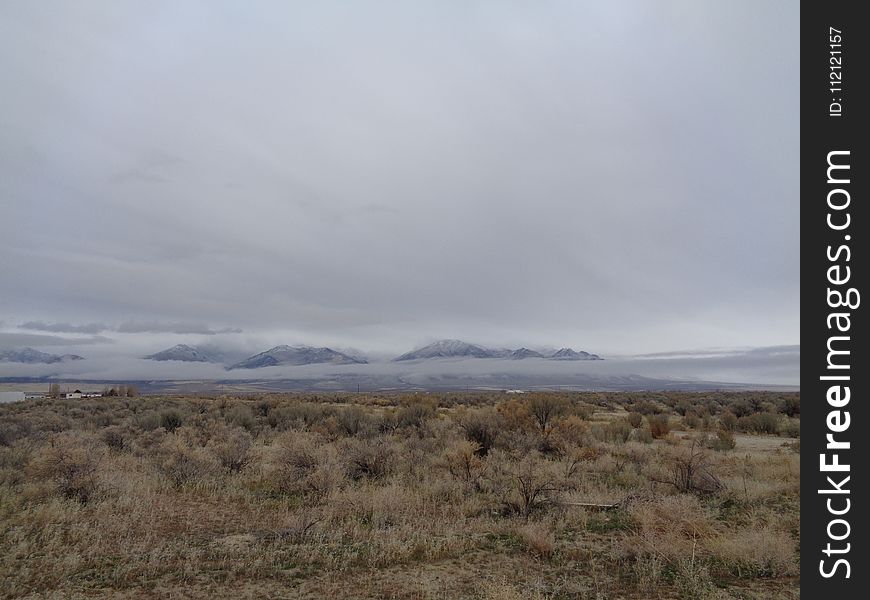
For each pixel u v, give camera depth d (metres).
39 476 13.62
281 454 17.09
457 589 7.69
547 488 12.95
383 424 28.47
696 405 52.53
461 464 15.30
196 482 14.45
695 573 8.16
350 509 11.78
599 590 7.64
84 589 7.55
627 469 15.88
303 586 7.73
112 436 21.25
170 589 7.59
